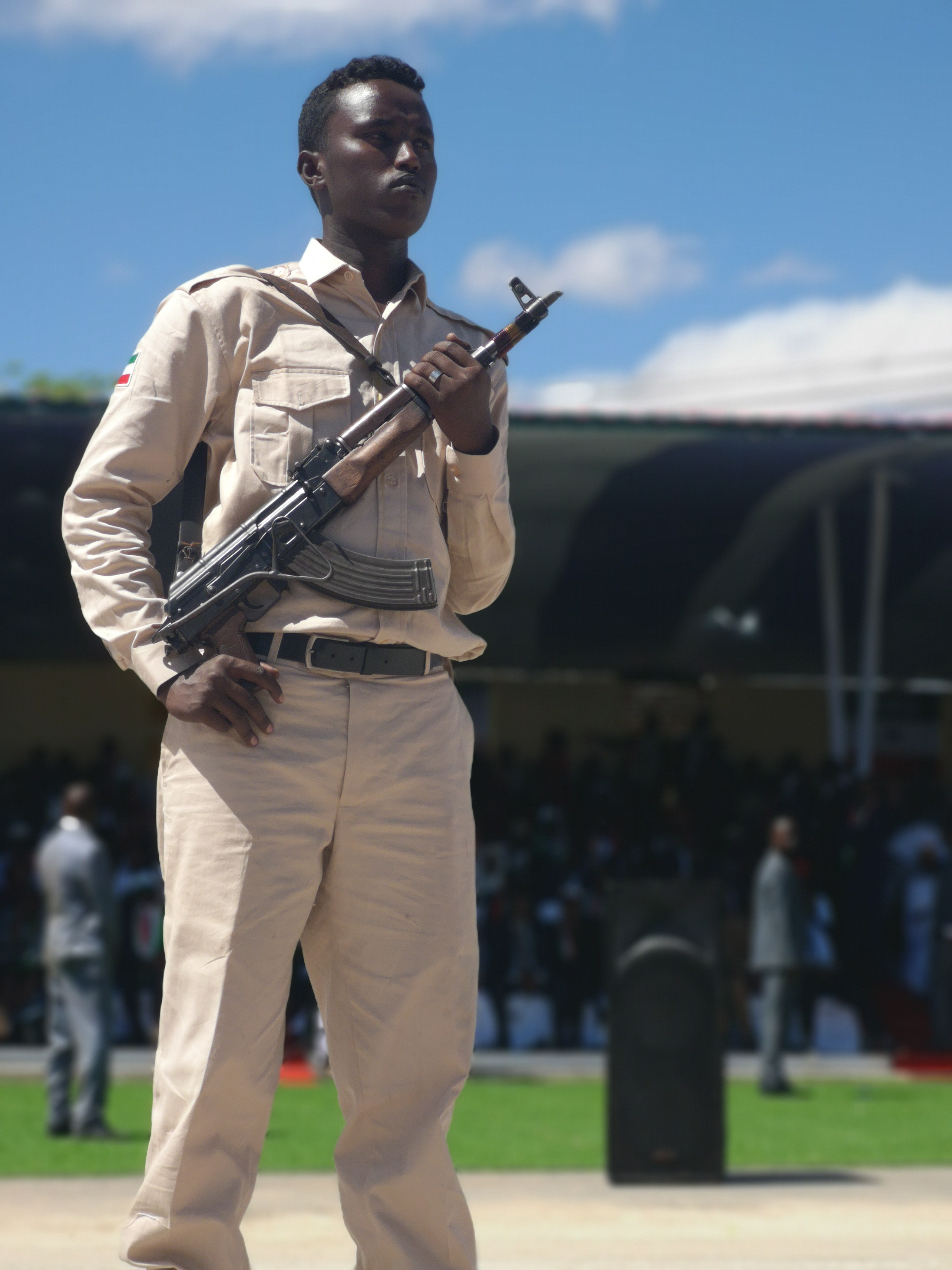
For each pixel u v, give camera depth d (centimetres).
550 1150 860
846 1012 1498
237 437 285
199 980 278
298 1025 1234
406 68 304
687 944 752
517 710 1953
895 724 2048
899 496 1525
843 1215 663
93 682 1858
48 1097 979
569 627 1477
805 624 1516
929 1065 1273
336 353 290
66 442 1342
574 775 1767
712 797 1695
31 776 1606
